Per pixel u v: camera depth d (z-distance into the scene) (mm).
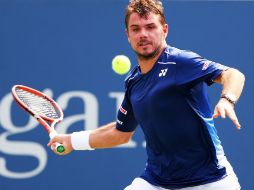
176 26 26672
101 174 26859
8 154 27031
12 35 27141
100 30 26891
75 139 18219
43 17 27078
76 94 26875
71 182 26984
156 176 16625
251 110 26359
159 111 15695
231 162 26453
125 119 17625
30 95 20203
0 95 27062
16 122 27047
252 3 26516
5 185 27016
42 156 27016
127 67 19422
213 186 15945
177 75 15414
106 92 26781
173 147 15977
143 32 15719
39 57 27031
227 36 26578
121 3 26906
